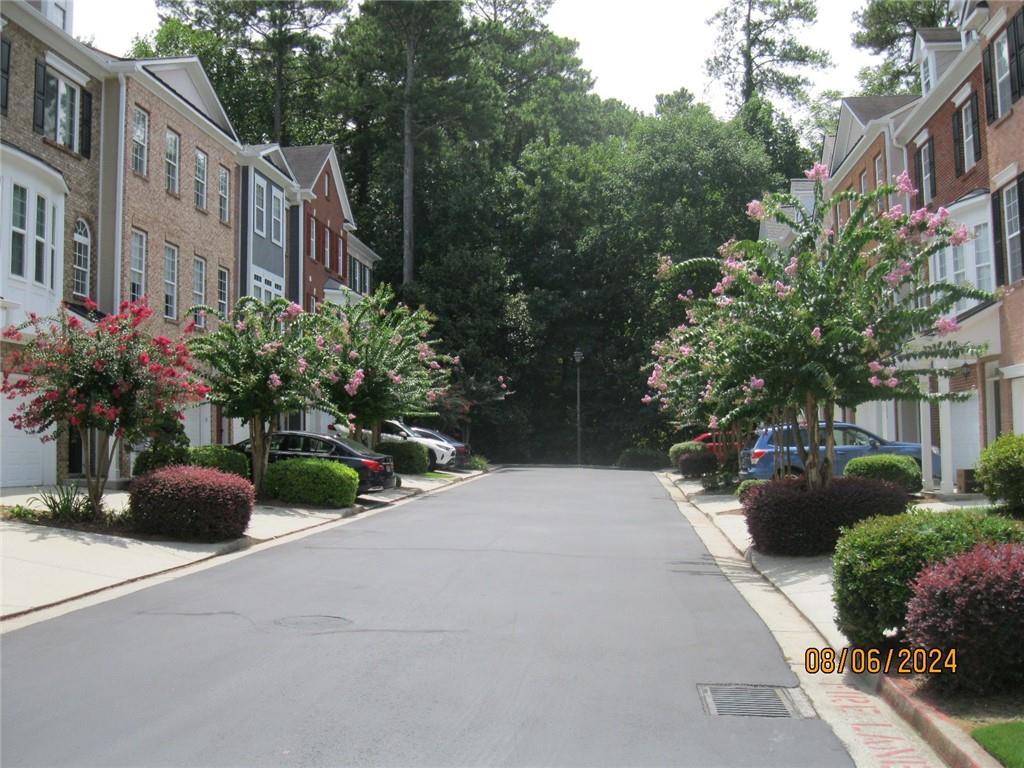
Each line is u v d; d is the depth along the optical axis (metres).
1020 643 6.13
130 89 23.94
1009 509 13.63
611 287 51.59
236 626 8.68
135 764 5.23
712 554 14.17
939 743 5.59
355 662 7.39
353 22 48.91
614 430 51.69
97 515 14.72
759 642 8.25
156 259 25.31
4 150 18.38
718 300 15.04
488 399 45.34
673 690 6.80
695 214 50.47
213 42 51.75
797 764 5.39
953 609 6.27
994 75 19.59
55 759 5.30
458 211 50.69
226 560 13.11
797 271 13.72
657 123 51.94
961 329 19.75
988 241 20.62
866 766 5.39
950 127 23.45
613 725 6.00
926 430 21.17
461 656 7.61
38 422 14.70
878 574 7.27
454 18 46.62
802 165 58.44
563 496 24.95
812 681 7.17
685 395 24.03
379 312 29.31
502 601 9.95
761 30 60.78
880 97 31.86
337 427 28.33
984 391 20.86
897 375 13.36
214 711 6.16
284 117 54.91
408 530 16.64
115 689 6.66
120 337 14.86
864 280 13.66
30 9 19.91
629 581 11.40
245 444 23.48
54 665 7.30
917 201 25.83
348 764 5.25
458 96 46.88
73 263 22.19
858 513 12.79
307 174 39.25
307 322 21.88
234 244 31.16
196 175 28.28
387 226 53.75
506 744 5.61
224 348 20.27
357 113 51.94
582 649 7.92
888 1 46.41
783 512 12.91
